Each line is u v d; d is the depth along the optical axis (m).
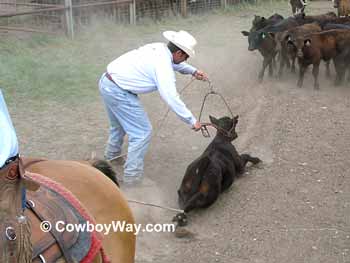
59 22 12.30
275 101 8.43
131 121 5.48
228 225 5.10
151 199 5.45
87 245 2.71
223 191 5.55
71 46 11.31
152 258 4.58
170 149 6.65
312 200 5.51
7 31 11.84
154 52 5.29
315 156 6.48
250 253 4.68
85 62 10.23
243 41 12.27
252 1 16.94
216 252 4.69
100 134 7.02
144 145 5.54
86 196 3.07
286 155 6.51
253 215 5.25
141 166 5.61
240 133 7.17
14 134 2.38
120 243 3.21
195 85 9.24
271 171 6.09
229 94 8.83
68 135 6.96
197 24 14.20
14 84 8.73
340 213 5.28
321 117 7.75
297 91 8.97
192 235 4.91
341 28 9.41
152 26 13.60
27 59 9.95
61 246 2.62
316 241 4.84
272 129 7.30
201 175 5.21
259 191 5.67
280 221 5.16
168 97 5.12
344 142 6.87
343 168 6.16
